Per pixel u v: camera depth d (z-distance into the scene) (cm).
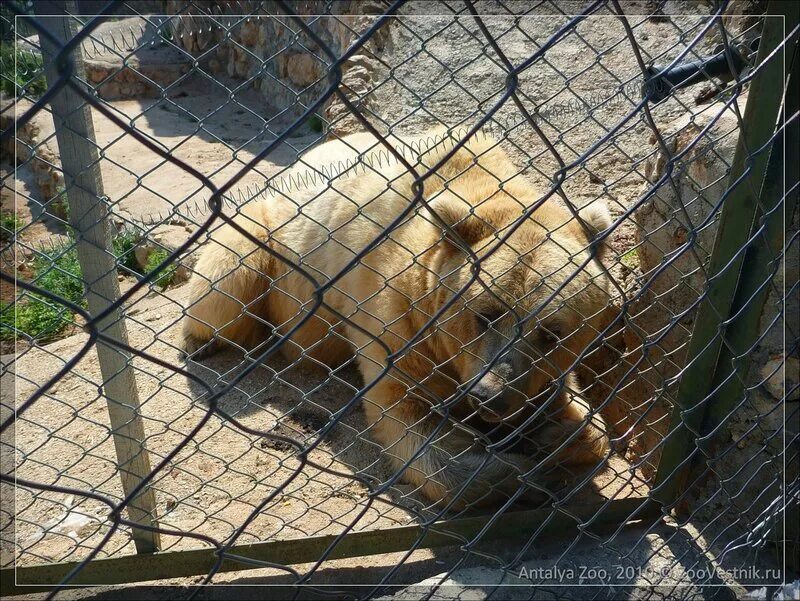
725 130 319
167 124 907
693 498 301
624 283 391
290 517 313
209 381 427
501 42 619
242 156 808
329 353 458
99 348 235
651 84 187
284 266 450
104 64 704
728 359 270
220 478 336
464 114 576
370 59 722
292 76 914
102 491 325
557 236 338
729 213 252
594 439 351
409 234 350
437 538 284
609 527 296
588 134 516
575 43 585
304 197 425
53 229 859
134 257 679
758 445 281
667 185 351
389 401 370
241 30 821
